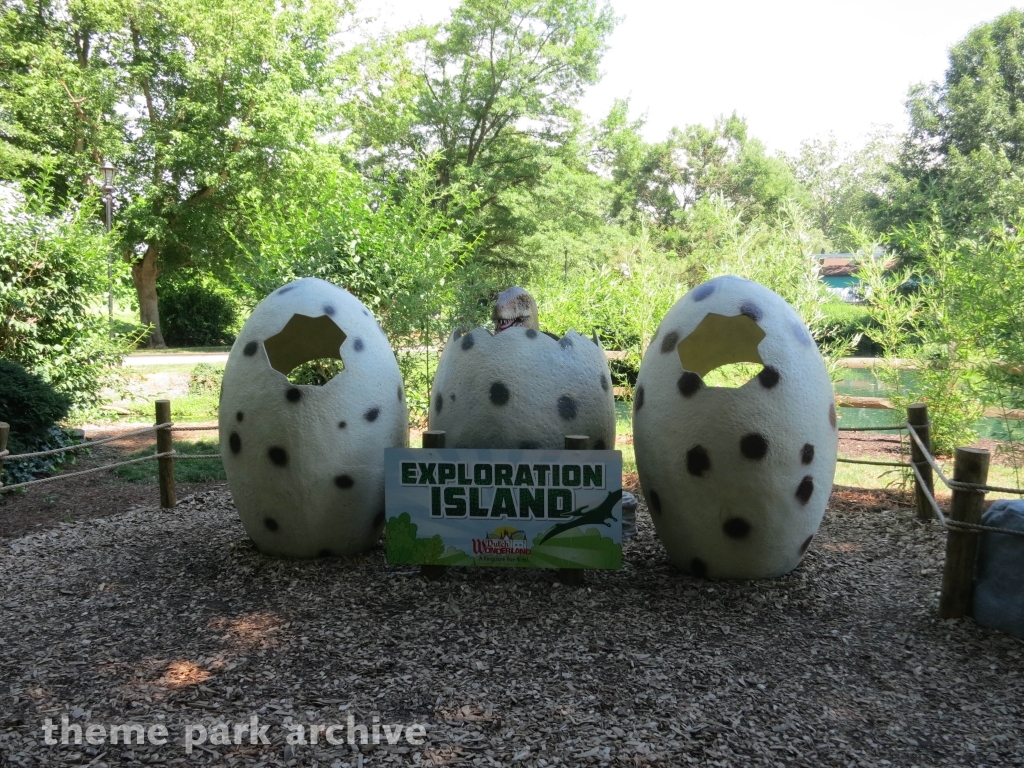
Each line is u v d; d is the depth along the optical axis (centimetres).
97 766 284
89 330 1142
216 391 1499
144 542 581
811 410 424
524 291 504
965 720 320
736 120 4553
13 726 313
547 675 353
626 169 4562
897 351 886
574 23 3062
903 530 600
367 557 504
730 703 329
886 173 3139
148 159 2448
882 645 392
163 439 694
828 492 450
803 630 407
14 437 834
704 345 508
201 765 284
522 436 456
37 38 2350
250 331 481
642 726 308
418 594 448
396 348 1040
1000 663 373
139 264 2650
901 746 300
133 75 2366
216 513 672
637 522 620
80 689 345
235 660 371
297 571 480
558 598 442
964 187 2444
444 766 280
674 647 384
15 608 448
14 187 1122
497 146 3162
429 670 358
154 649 386
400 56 2952
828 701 334
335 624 410
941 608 428
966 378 782
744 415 411
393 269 995
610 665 363
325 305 485
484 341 471
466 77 3117
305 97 2450
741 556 443
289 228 1091
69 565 529
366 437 474
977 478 414
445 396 480
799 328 441
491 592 450
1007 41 3002
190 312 3053
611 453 438
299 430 455
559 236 2845
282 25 2419
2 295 1006
